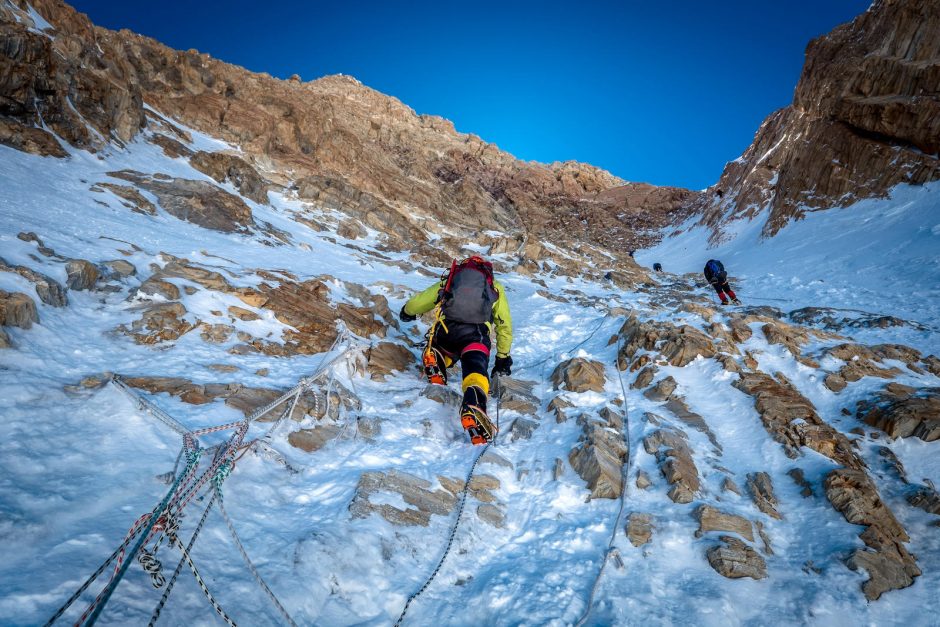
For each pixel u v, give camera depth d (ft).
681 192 148.25
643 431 14.75
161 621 6.77
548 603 8.97
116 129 43.21
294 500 10.59
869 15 89.30
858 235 63.72
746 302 41.37
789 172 86.02
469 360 14.10
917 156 68.95
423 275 40.98
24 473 8.76
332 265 34.81
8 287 14.19
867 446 14.16
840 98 80.64
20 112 34.35
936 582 9.86
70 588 6.76
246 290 20.62
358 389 16.40
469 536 10.68
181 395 12.89
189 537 8.39
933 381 17.70
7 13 40.47
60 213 24.00
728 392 17.03
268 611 7.64
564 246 79.92
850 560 10.05
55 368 12.50
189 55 70.79
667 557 10.37
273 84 81.97
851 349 19.38
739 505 12.00
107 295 17.43
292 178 62.80
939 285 39.34
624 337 23.09
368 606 8.63
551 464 13.41
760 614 9.20
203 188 36.60
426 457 13.38
